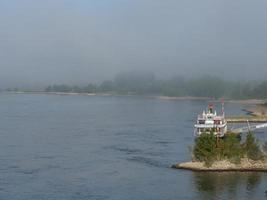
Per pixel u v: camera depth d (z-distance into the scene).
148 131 177.00
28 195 82.81
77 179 94.69
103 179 94.62
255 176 94.19
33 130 183.12
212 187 87.06
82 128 191.25
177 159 114.06
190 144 139.38
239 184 88.75
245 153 100.56
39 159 116.50
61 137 160.75
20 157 119.31
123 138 156.50
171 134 166.25
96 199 80.31
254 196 81.44
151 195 82.56
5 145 140.75
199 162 102.62
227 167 99.38
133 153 124.50
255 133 161.00
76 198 80.81
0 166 107.56
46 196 82.12
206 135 102.69
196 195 82.25
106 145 139.88
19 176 97.19
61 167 106.69
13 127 194.25
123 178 95.12
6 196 82.12
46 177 96.50
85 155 122.38
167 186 88.31
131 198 80.88
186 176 95.69
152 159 114.88
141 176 96.50
